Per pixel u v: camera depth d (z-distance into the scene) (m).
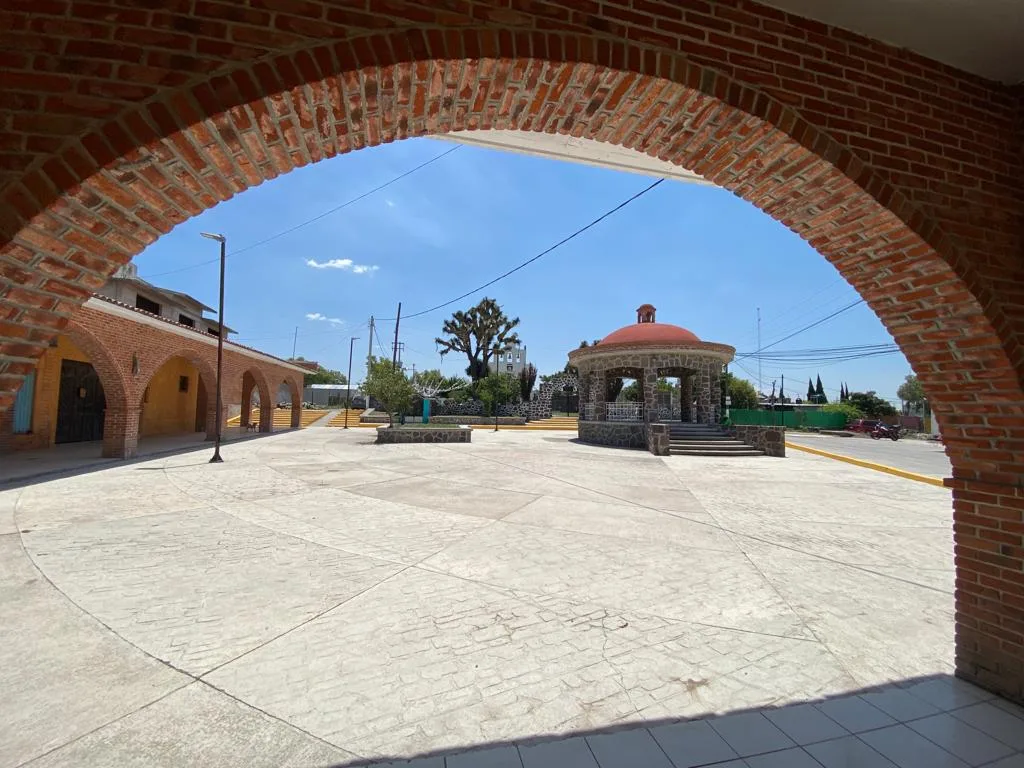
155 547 5.09
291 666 2.91
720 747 2.28
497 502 7.67
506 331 38.25
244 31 1.87
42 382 13.52
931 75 2.86
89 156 1.72
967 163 2.84
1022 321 2.73
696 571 4.64
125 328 11.65
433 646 3.17
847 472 11.97
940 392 3.02
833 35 2.65
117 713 2.45
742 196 3.11
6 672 2.79
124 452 11.81
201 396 21.62
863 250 2.95
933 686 2.81
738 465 12.96
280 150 2.23
